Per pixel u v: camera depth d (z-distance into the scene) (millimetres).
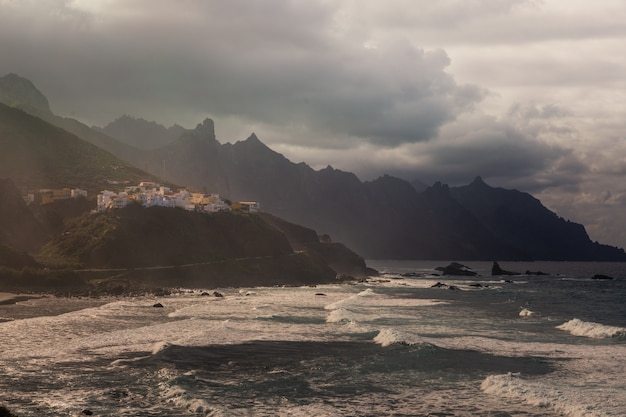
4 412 25641
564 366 40312
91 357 41844
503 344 49969
